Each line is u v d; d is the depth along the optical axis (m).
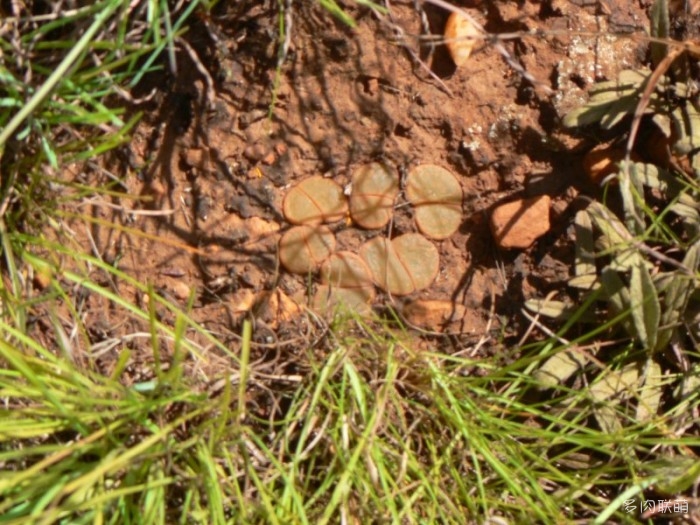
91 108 0.43
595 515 0.43
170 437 0.38
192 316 0.45
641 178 0.43
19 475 0.34
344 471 0.39
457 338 0.45
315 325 0.44
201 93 0.44
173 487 0.40
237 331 0.45
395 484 0.39
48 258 0.44
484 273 0.45
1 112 0.41
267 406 0.43
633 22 0.45
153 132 0.45
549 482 0.43
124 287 0.45
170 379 0.38
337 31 0.44
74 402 0.37
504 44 0.45
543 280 0.45
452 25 0.44
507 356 0.44
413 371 0.43
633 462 0.41
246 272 0.45
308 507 0.41
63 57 0.41
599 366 0.43
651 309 0.42
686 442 0.40
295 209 0.45
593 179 0.45
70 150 0.42
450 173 0.45
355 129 0.45
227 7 0.44
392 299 0.45
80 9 0.40
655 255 0.41
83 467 0.37
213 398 0.41
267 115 0.45
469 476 0.42
